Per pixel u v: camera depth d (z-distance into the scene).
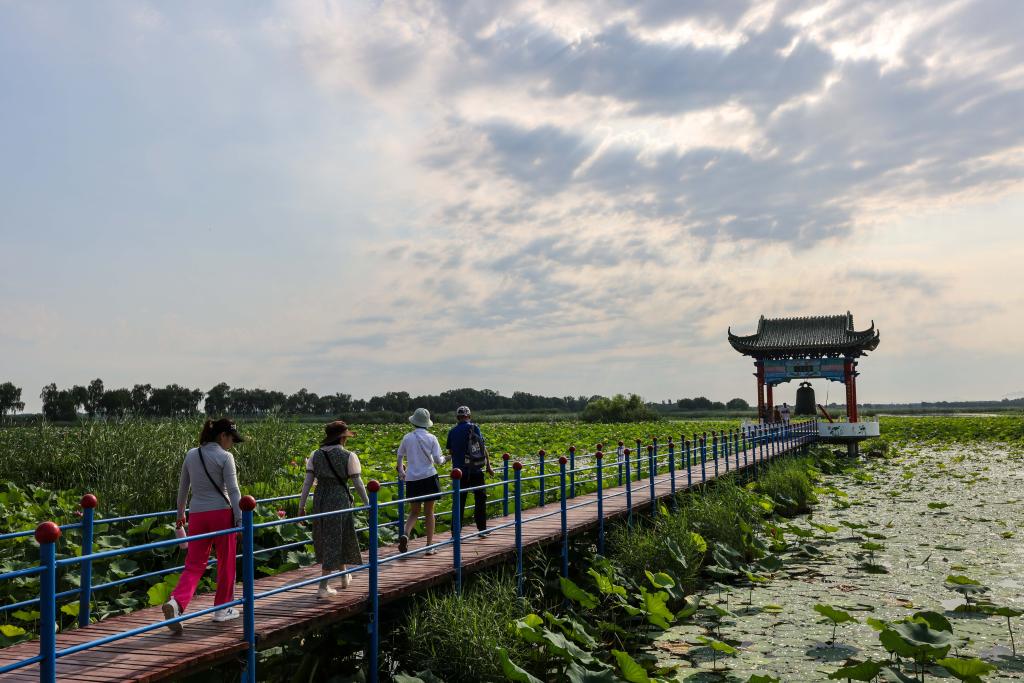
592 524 11.67
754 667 7.90
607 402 67.06
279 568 8.98
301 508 7.26
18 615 7.39
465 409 10.59
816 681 7.47
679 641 8.81
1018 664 7.85
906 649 6.91
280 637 6.10
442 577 8.12
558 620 7.96
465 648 6.98
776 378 34.81
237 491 6.20
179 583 5.95
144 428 14.37
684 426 52.41
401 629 8.03
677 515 13.40
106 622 6.52
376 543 7.17
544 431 39.19
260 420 17.08
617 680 6.61
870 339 33.00
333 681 6.67
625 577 10.64
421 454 9.20
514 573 9.61
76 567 8.92
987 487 23.00
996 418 66.38
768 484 19.52
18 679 5.09
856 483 24.88
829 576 12.00
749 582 11.77
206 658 5.45
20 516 11.27
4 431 16.88
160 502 12.49
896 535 15.36
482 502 10.28
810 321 35.19
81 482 14.62
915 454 36.41
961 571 12.13
